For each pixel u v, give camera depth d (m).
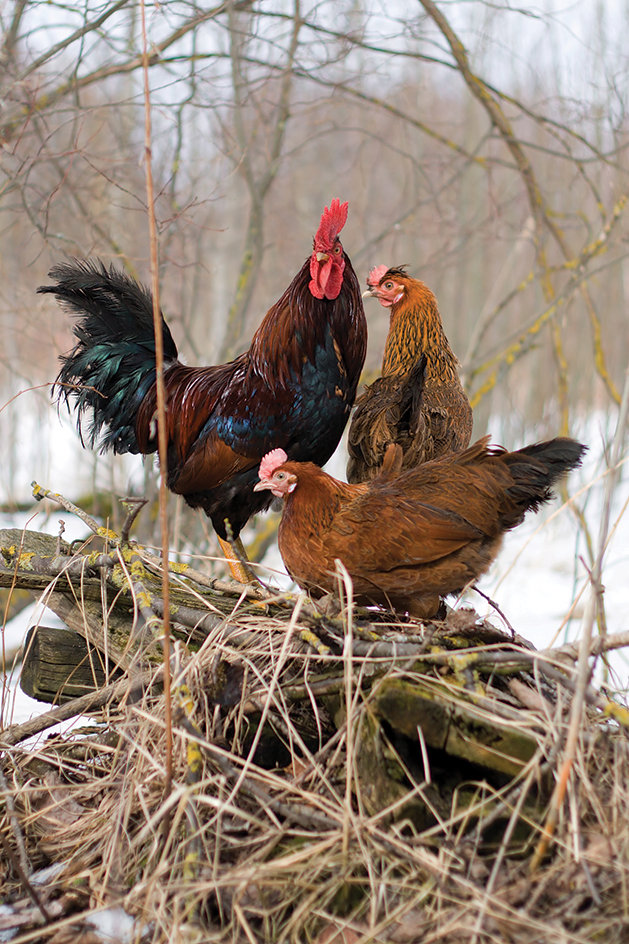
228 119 13.21
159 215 11.59
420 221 14.20
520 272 21.00
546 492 6.29
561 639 11.33
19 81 9.07
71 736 5.81
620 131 11.66
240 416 7.84
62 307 9.17
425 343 8.27
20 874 4.25
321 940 3.98
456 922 3.79
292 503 6.37
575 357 18.45
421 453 7.45
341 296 7.85
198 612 5.89
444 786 4.61
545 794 4.42
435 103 18.73
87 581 6.48
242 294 13.53
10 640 11.34
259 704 5.10
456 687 4.64
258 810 4.62
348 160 19.56
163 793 4.47
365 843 4.25
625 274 21.02
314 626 5.07
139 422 8.84
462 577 6.10
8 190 9.74
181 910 4.09
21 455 18.34
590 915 3.85
